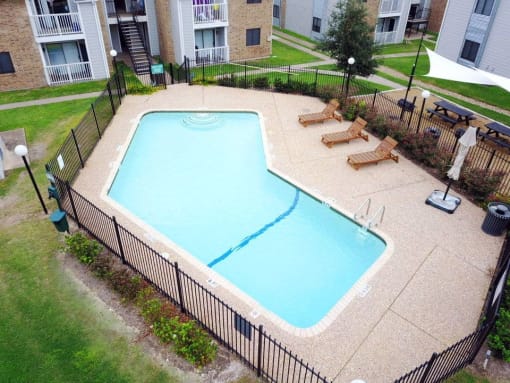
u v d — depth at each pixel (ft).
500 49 85.51
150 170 52.24
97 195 44.57
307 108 68.85
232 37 97.09
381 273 35.35
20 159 51.13
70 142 47.29
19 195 44.50
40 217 41.11
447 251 38.04
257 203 46.50
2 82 76.02
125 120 62.85
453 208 43.39
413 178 49.62
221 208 45.65
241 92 75.10
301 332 29.86
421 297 33.09
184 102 70.18
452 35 95.96
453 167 41.16
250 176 51.31
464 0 90.43
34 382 26.35
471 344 26.45
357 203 44.75
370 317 31.24
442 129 61.05
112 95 63.93
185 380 26.37
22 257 36.24
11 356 27.96
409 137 54.24
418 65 97.96
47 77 78.95
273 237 41.68
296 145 56.75
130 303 31.81
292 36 126.21
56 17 75.20
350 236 41.68
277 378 24.57
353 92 75.51
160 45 101.60
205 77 80.07
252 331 29.71
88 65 83.56
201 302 31.65
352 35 68.59
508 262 31.35
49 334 29.48
